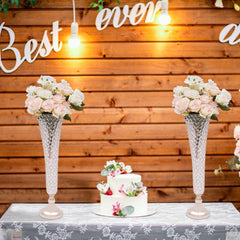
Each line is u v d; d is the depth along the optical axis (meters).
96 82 3.07
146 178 3.09
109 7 3.06
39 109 2.56
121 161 3.08
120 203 2.61
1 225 2.48
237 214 2.70
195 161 2.63
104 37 3.06
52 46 3.06
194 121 2.59
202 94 2.61
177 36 3.07
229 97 2.54
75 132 3.08
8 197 3.09
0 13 3.06
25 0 3.06
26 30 3.06
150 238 2.45
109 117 3.07
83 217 2.61
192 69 3.08
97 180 3.09
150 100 3.07
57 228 2.47
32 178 3.09
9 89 3.07
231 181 3.10
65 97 2.63
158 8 3.05
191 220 2.54
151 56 3.07
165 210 2.80
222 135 3.09
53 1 3.06
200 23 3.07
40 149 3.09
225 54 3.08
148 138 3.08
